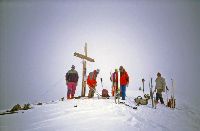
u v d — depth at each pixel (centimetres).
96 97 1549
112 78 1434
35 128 876
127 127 864
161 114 1145
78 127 854
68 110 1096
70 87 1531
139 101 1324
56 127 870
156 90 1465
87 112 1043
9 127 907
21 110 1200
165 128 923
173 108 1337
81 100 1368
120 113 1040
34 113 1097
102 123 891
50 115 1036
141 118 1010
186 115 1233
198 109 1473
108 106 1170
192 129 987
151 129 876
